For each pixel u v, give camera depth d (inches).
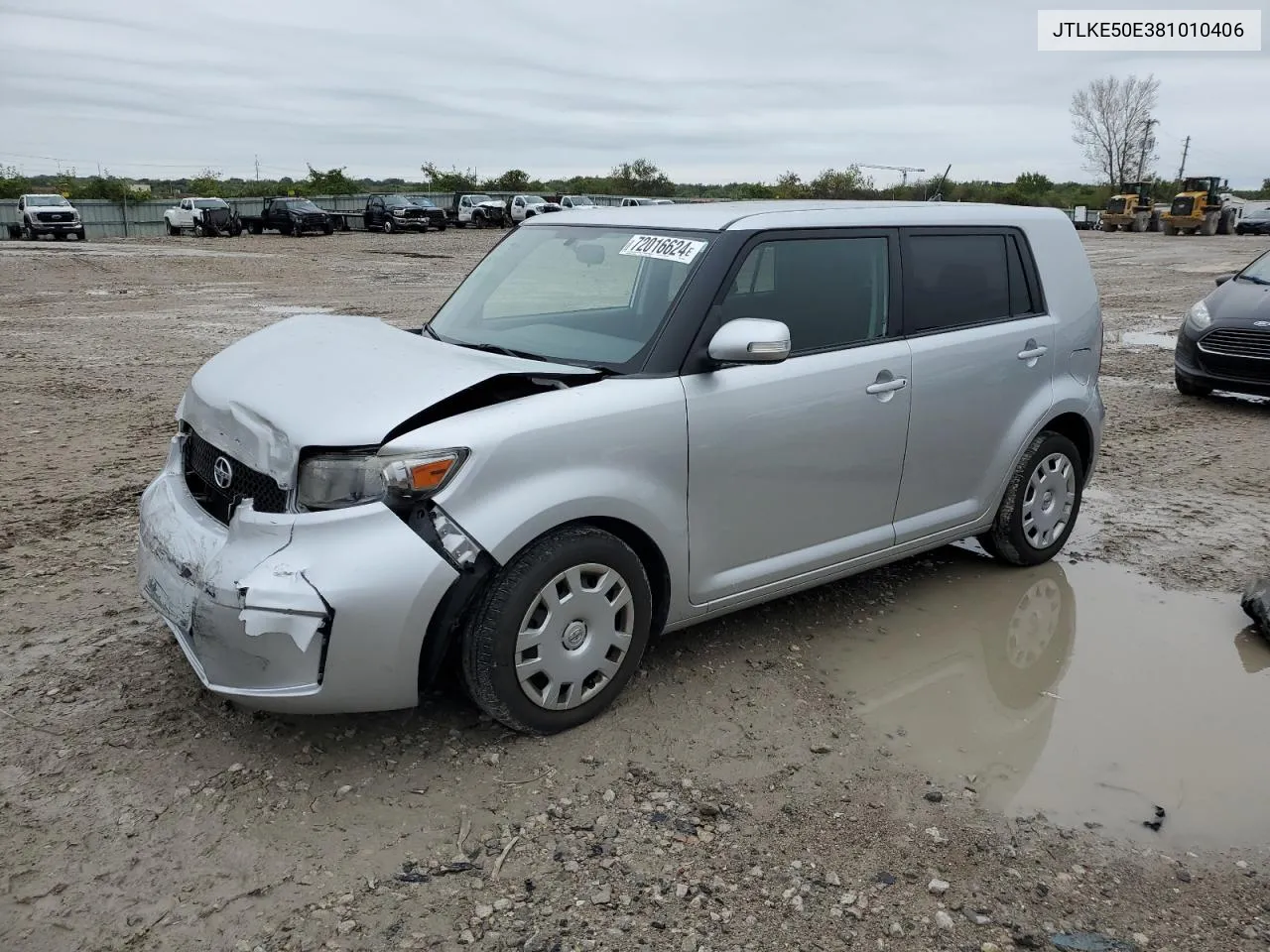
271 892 108.0
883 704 153.0
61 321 546.0
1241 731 148.5
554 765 132.6
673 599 148.6
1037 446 200.1
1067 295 205.3
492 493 125.4
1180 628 183.2
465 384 128.6
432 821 120.4
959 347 180.2
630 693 151.6
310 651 118.0
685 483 144.1
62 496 237.6
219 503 136.8
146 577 139.3
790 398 154.4
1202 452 305.1
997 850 119.3
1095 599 195.5
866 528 173.2
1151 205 2123.5
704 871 113.4
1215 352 366.0
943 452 181.3
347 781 127.2
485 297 176.2
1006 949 103.3
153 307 616.7
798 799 127.6
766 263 156.8
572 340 154.4
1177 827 125.3
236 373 143.2
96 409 334.3
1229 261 1147.3
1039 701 155.9
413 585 120.3
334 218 1768.0
